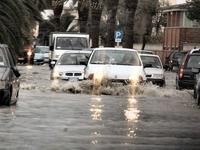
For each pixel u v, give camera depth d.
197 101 33.69
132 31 66.38
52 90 38.09
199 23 108.38
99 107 28.70
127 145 18.02
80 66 45.47
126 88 36.84
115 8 70.69
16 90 30.45
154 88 38.31
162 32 136.25
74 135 19.70
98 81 37.00
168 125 23.11
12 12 49.75
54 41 68.25
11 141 18.19
